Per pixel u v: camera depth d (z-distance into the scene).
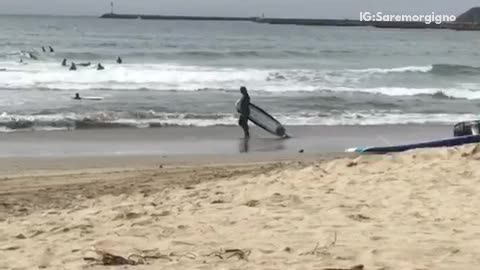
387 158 10.91
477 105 29.50
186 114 24.08
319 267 4.90
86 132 20.19
